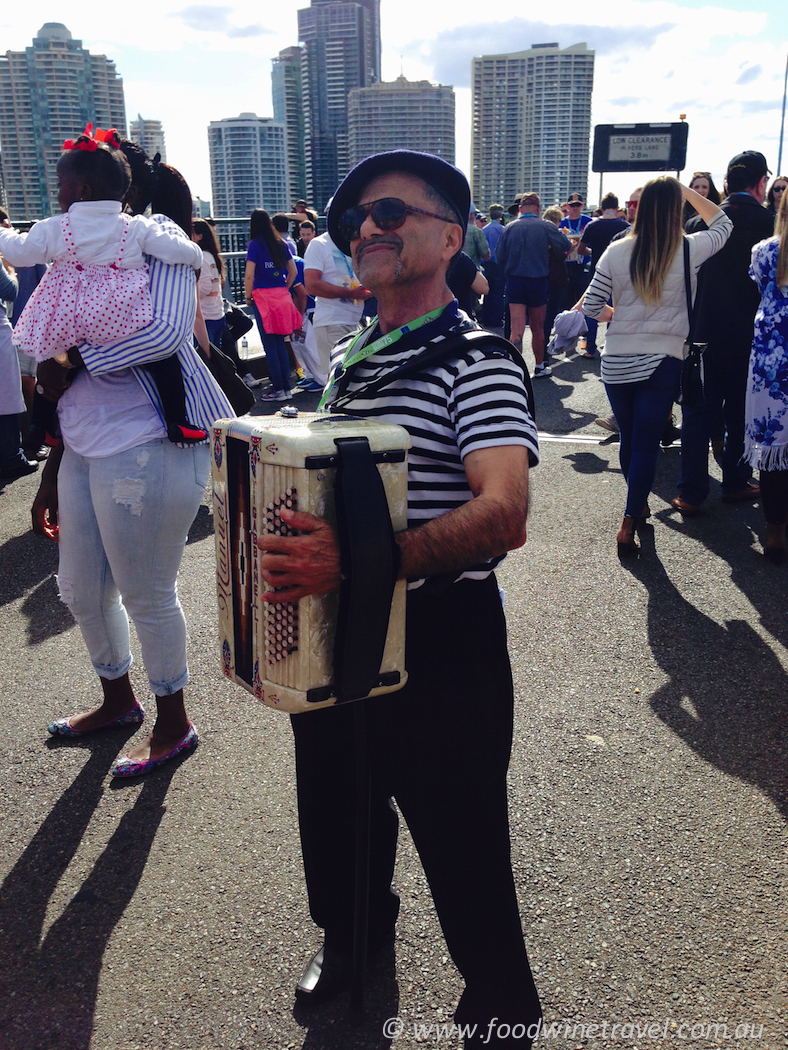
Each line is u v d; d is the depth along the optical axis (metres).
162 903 2.11
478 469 1.24
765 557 4.21
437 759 1.41
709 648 3.33
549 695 3.02
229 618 1.40
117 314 2.15
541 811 2.40
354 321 6.22
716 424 4.79
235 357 7.87
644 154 13.41
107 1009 1.82
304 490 1.15
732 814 2.37
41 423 2.48
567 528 4.69
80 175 2.11
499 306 11.91
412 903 2.10
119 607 2.75
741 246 4.47
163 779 2.60
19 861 2.26
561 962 1.89
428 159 1.36
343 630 1.20
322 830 1.68
